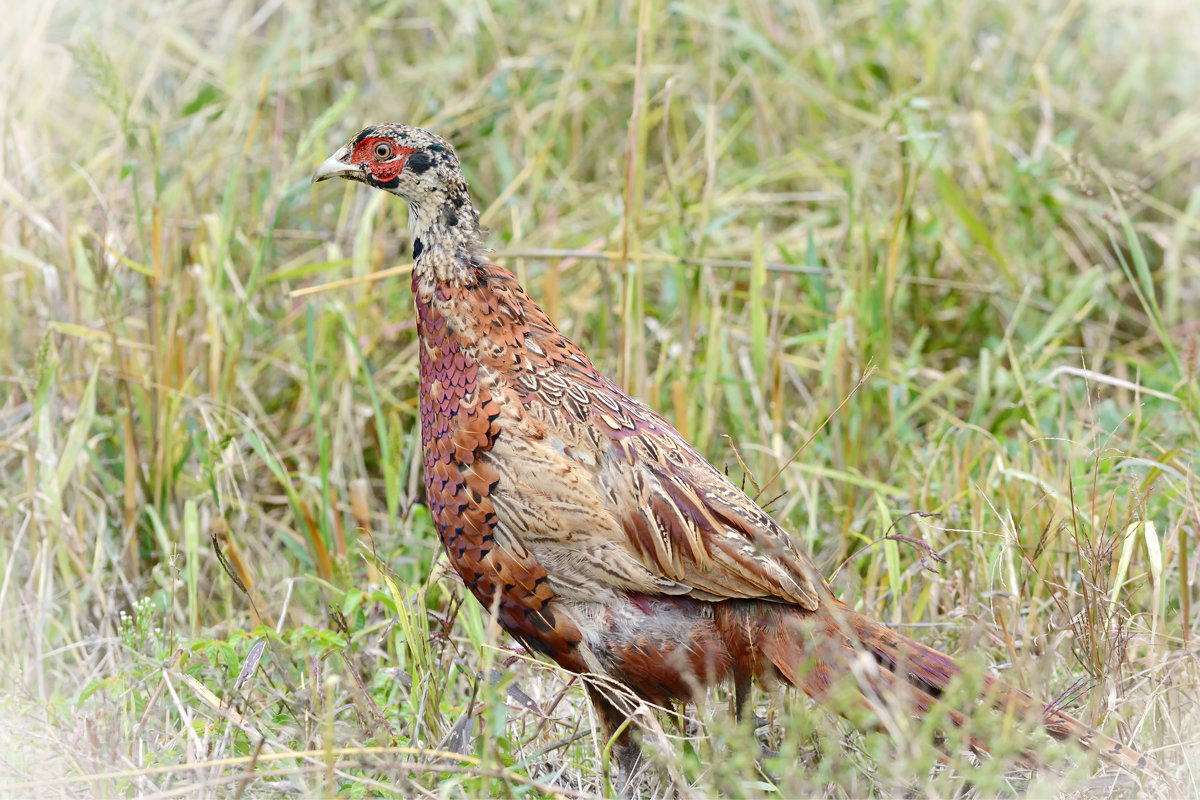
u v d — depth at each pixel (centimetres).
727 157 1698
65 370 1291
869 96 1712
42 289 1371
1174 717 906
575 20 1766
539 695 995
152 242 1270
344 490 1315
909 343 1521
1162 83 1798
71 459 1133
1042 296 1559
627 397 946
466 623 1007
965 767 765
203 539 1218
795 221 1670
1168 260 1553
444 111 1602
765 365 1243
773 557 883
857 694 810
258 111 1348
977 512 1086
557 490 876
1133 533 955
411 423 1420
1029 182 1524
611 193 1553
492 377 902
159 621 1114
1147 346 1547
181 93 1628
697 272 1315
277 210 1300
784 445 1329
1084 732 820
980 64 1569
